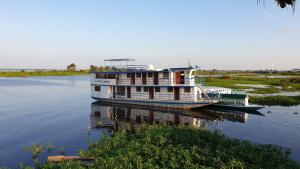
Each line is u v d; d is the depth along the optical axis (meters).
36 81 156.38
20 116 46.88
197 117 43.66
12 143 30.69
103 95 58.28
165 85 49.66
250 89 79.81
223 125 37.94
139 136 26.30
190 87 48.09
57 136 33.50
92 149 24.23
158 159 20.02
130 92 54.62
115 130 35.88
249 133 33.59
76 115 47.44
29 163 24.36
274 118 42.12
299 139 30.86
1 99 70.75
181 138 23.41
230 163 18.25
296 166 18.91
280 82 102.19
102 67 67.62
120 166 18.55
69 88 106.12
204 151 20.20
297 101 55.53
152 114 46.62
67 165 19.75
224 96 50.50
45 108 55.62
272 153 20.66
